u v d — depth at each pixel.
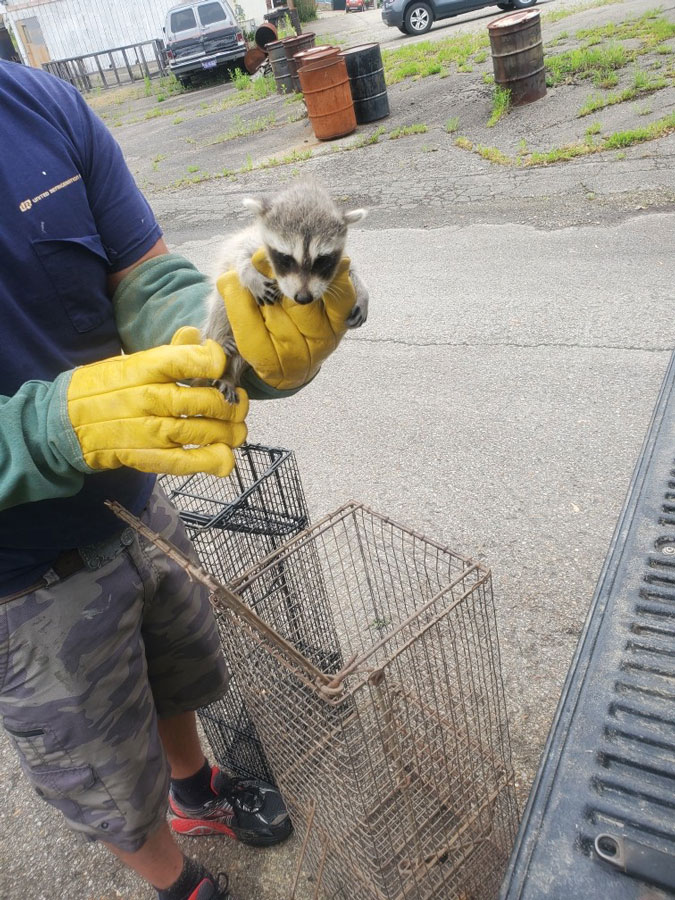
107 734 1.29
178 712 1.58
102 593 1.26
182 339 1.03
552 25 9.87
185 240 6.10
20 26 19.75
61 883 1.77
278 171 7.48
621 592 0.90
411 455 2.92
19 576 1.18
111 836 1.35
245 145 9.13
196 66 15.47
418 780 1.36
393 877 1.39
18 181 1.11
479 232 4.92
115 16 20.05
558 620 2.10
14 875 1.81
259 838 1.71
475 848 1.46
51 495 1.01
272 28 13.88
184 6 15.02
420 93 8.57
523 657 2.00
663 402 1.23
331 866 1.54
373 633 2.02
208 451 0.99
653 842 0.66
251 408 3.50
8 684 1.22
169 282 1.29
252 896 1.64
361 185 6.38
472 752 1.51
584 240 4.45
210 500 2.00
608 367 3.19
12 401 0.98
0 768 2.10
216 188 7.52
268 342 1.07
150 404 0.94
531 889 0.65
